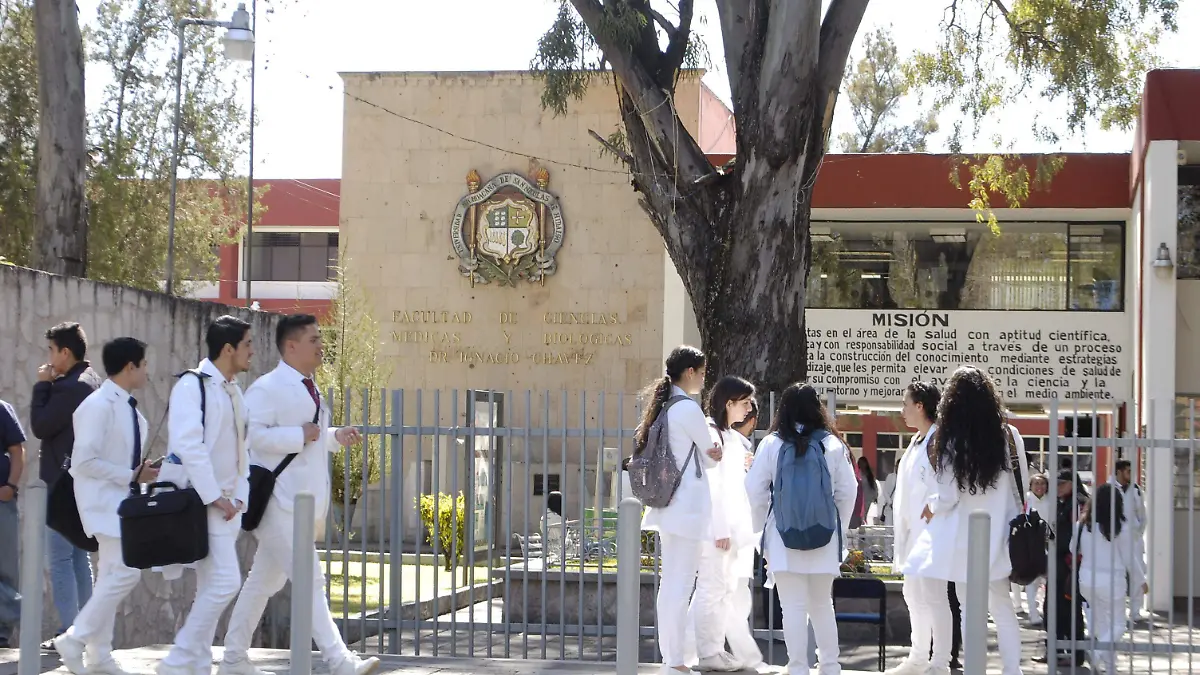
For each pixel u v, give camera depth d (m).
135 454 7.83
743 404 8.72
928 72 16.25
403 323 26.48
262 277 39.91
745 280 12.61
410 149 26.67
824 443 8.09
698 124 25.80
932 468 8.37
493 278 26.23
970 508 8.33
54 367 8.52
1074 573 9.50
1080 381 21.41
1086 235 21.53
